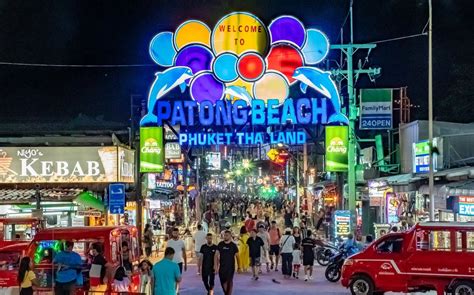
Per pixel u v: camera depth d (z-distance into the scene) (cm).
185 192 5188
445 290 1792
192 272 2595
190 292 2058
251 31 2914
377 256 1859
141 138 2891
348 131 2880
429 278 1798
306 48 2905
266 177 9644
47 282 1434
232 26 2914
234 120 2873
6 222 2000
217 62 2897
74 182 2756
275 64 2897
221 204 6906
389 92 3203
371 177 3622
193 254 3256
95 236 1370
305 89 2905
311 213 4694
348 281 1886
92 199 2478
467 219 2191
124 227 1564
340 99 2947
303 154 5072
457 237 1784
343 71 3069
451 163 2847
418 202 2883
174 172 4912
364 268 1866
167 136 3781
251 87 2891
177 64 2914
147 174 3509
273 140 2886
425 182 2645
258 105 2877
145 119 2900
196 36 2912
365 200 3659
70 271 1338
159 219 4194
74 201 2453
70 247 1364
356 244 2319
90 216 2592
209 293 1833
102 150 2769
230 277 1773
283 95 2886
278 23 2905
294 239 2411
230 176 11425
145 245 2834
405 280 1823
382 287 1850
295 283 2252
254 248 2356
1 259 1598
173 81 2903
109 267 1340
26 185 2744
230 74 2892
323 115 2875
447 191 2191
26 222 2002
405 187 2820
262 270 2666
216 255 1789
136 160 2983
